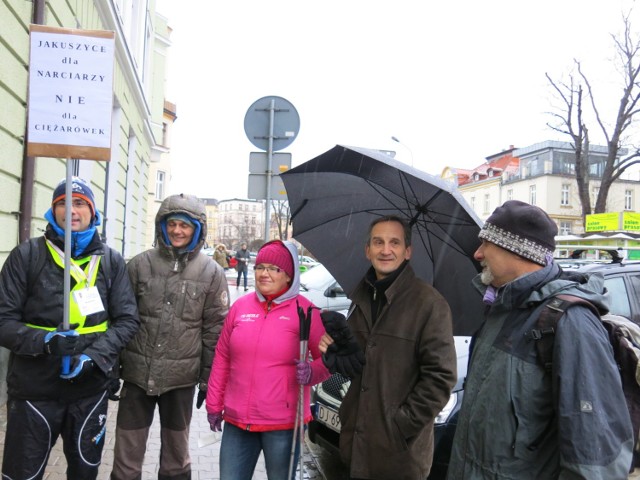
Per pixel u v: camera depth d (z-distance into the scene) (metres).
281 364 2.66
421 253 2.90
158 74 20.42
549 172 47.78
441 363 2.26
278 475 2.66
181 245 3.10
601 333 1.63
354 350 2.33
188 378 3.12
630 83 21.80
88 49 2.61
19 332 2.45
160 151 20.56
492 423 1.72
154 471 3.80
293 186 2.89
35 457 2.56
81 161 7.73
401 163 2.28
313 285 8.27
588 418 1.51
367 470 2.33
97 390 2.69
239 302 2.85
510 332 1.78
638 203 49.34
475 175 58.25
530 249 1.81
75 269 2.66
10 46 4.78
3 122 4.73
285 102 6.47
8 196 4.94
